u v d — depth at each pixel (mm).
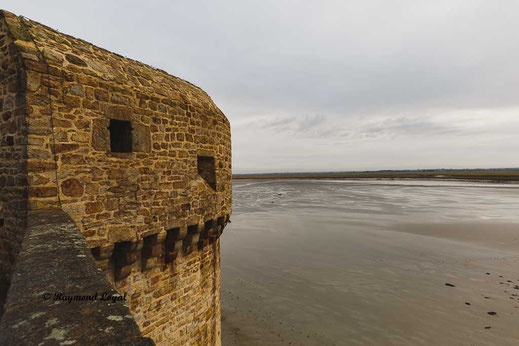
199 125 7559
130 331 1822
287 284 17016
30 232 3414
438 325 12758
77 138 4883
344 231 29031
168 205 6508
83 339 1678
